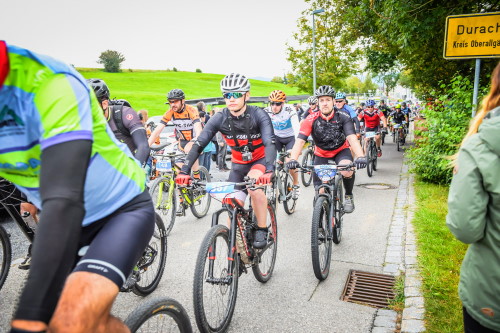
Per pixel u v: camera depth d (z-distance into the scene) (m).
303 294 3.26
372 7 8.66
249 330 2.75
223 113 3.50
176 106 5.78
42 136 1.07
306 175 8.47
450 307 2.80
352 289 3.33
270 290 3.35
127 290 2.93
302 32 21.52
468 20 4.88
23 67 1.08
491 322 1.35
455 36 5.00
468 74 10.22
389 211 5.64
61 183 1.02
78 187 1.04
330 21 20.02
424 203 5.71
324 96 4.20
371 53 15.53
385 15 8.19
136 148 3.35
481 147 1.28
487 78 9.32
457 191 1.33
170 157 4.95
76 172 1.04
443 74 12.14
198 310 2.43
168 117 5.82
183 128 6.12
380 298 3.15
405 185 7.30
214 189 2.80
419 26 7.48
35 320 0.91
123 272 1.37
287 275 3.65
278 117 6.51
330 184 3.84
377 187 7.34
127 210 1.54
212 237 2.62
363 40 14.66
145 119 9.59
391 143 15.11
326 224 3.64
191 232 5.08
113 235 1.43
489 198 1.30
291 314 2.94
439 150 6.82
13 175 1.33
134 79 91.31
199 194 5.48
